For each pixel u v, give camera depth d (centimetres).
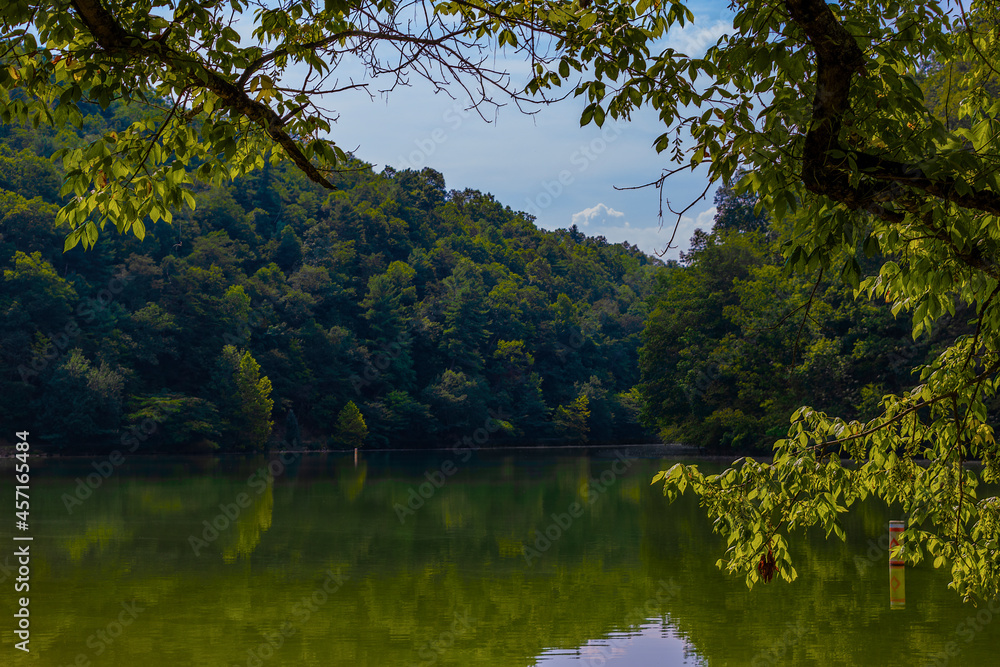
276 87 402
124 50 354
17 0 335
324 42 393
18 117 374
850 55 344
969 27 433
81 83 361
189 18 369
